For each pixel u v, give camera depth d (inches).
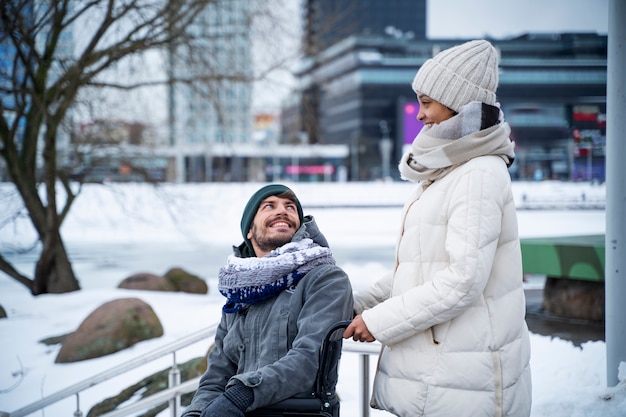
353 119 4207.7
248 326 103.5
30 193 441.7
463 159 93.2
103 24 411.5
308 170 3811.5
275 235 108.5
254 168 3469.5
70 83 409.7
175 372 180.4
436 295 88.7
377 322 91.8
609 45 170.7
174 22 429.4
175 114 563.8
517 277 94.7
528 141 4183.1
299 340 96.7
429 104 98.8
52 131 431.8
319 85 543.5
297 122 593.6
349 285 102.7
